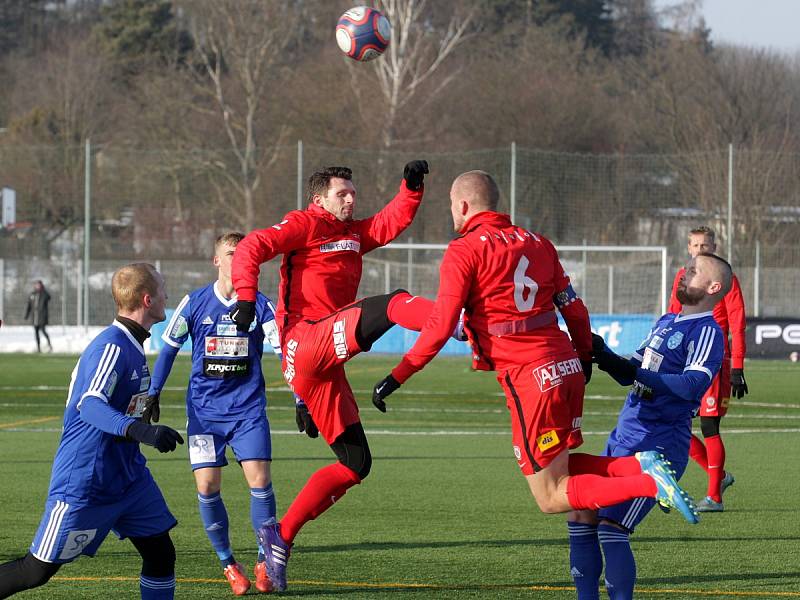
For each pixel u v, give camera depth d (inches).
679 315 411.8
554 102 3115.2
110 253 2508.6
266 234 431.8
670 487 347.6
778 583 439.8
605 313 2076.8
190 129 3088.1
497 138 3063.5
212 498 447.2
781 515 600.4
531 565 473.1
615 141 3164.4
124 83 3846.0
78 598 412.5
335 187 441.1
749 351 1812.3
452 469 766.5
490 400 1263.5
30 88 4023.1
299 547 512.7
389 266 2081.7
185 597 422.3
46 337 1955.0
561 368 380.8
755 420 1090.7
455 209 397.7
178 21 4146.2
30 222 2522.1
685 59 3334.2
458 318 378.6
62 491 348.8
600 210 2181.3
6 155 2514.8
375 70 2913.4
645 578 449.4
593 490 365.1
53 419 1078.4
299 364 433.4
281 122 2947.8
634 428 411.8
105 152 2576.3
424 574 456.4
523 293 381.4
